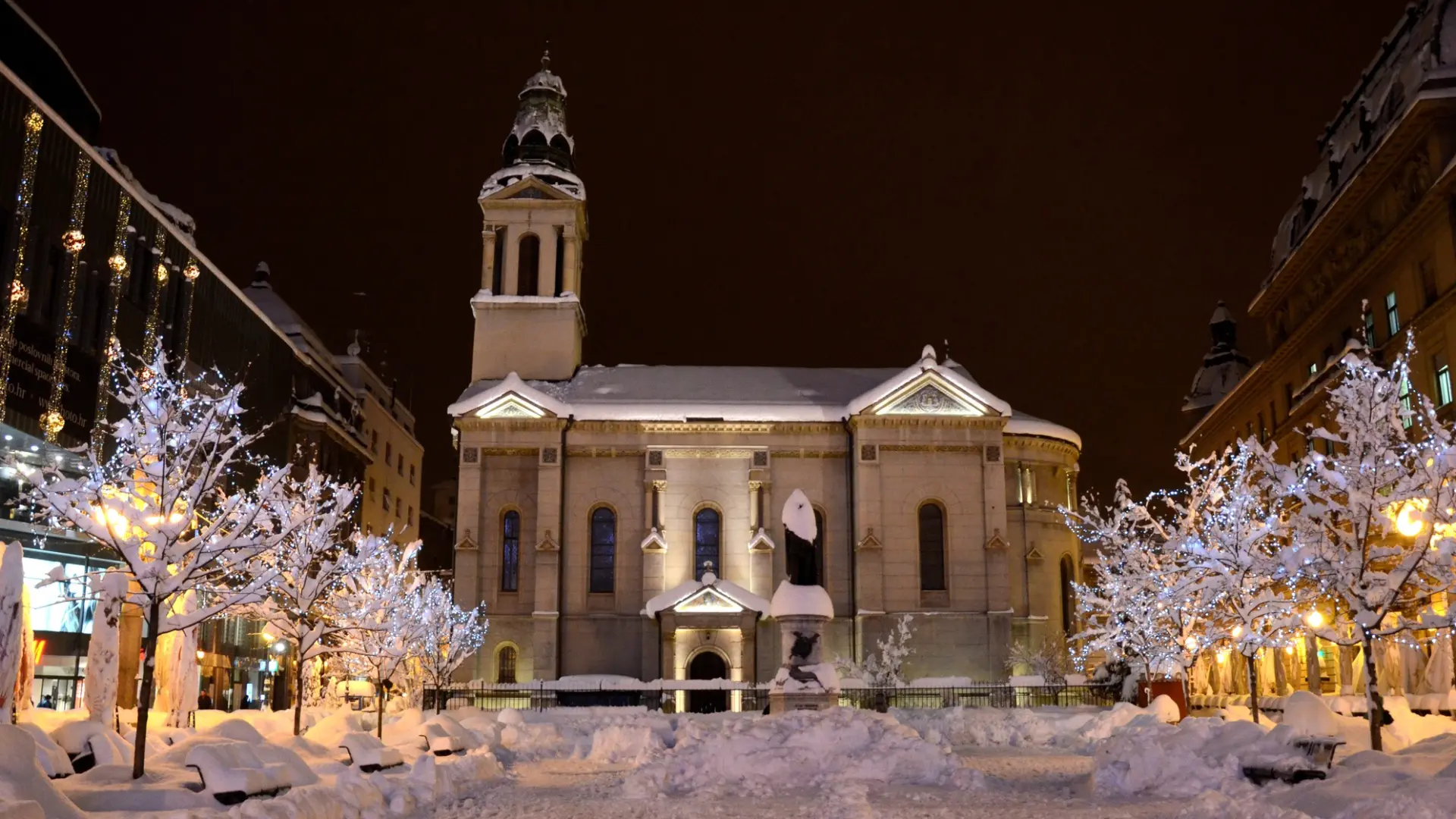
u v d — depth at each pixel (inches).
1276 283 2610.7
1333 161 2412.6
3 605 853.2
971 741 1716.3
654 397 2625.5
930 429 2463.1
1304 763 835.4
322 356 3363.7
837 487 2495.1
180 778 759.7
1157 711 1530.5
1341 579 1025.5
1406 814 603.5
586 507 2455.7
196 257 2407.7
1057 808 840.3
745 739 1071.0
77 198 1984.5
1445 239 1843.0
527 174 2876.5
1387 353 2076.8
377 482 3671.3
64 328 1947.6
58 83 2212.1
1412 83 1980.8
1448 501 983.6
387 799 864.9
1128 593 1684.3
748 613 2295.8
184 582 890.1
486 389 2581.2
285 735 1010.1
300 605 1294.3
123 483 990.4
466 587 2386.8
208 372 2427.4
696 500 2474.2
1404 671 1569.9
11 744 585.0
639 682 2271.2
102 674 1011.3
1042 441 2625.5
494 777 1141.1
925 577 2426.2
